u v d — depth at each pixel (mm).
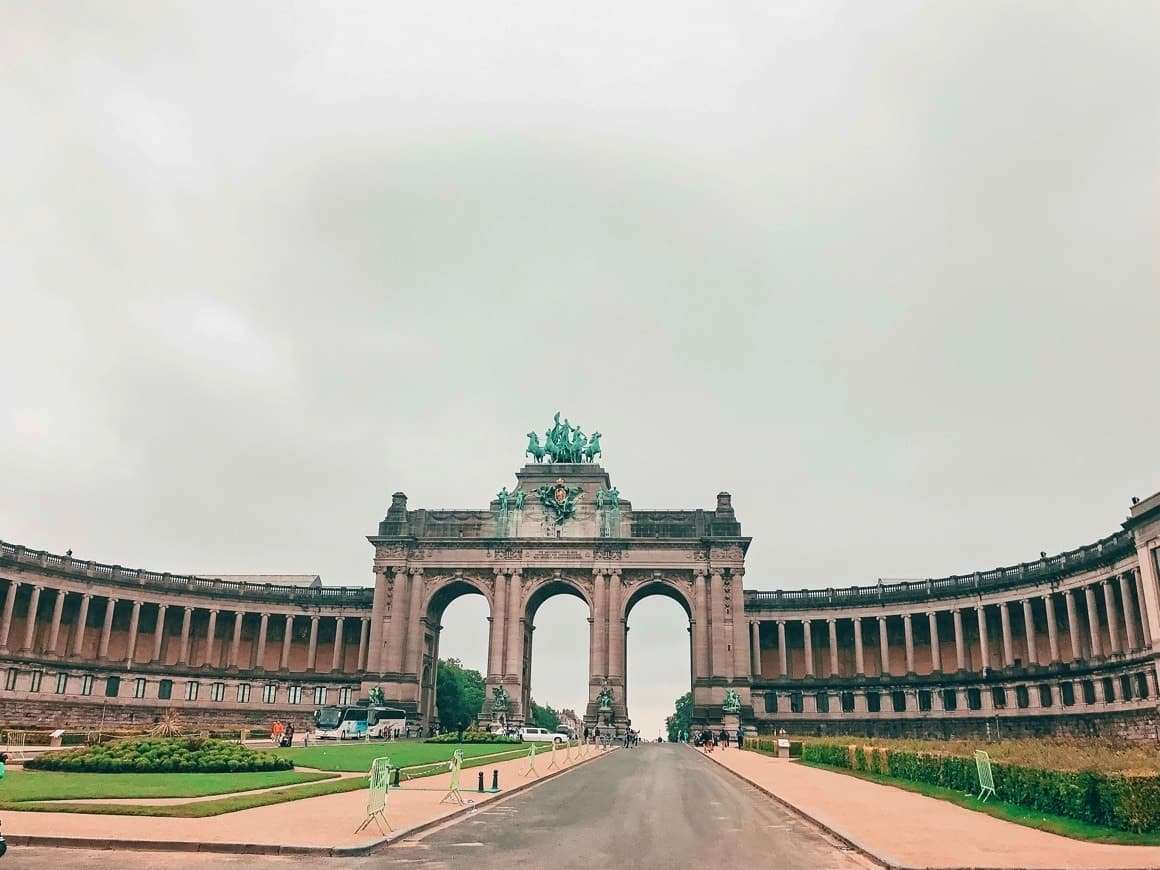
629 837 26328
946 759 37625
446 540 119688
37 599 102688
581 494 121875
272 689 119250
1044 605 103938
